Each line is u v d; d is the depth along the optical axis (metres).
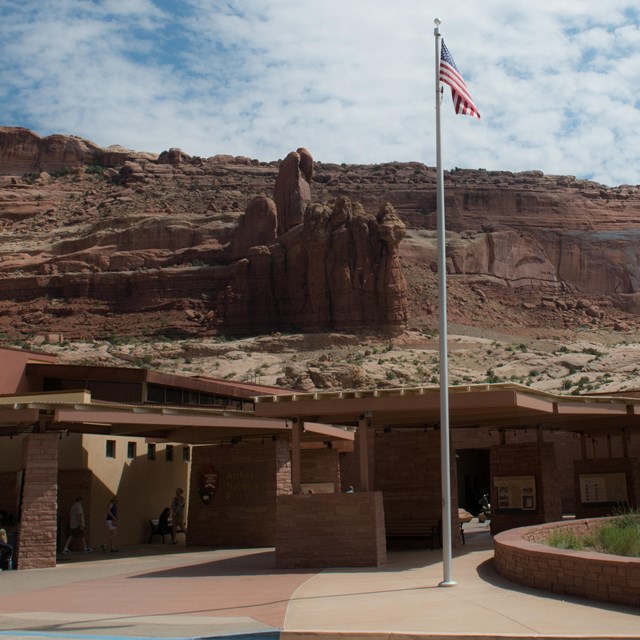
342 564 19.31
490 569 17.50
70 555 25.06
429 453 24.36
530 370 100.44
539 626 11.23
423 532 23.53
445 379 16.14
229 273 161.50
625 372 87.94
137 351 130.12
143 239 183.38
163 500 31.77
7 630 12.41
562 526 19.84
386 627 11.61
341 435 29.81
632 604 12.47
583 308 192.50
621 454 36.94
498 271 195.12
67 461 27.36
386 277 138.62
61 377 34.81
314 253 143.50
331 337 130.62
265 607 13.75
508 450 25.73
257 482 26.94
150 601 14.95
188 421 23.20
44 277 172.38
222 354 127.19
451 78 17.11
